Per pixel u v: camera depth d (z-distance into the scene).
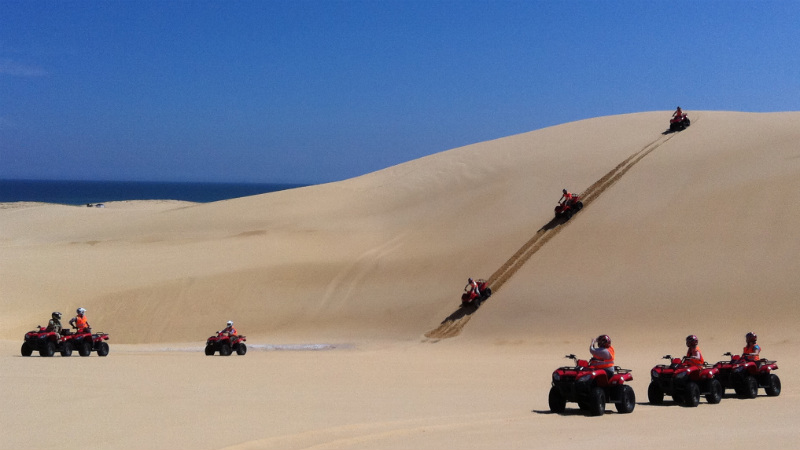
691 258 33.72
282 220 53.78
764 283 31.00
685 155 44.50
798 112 52.62
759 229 34.09
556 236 39.16
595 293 33.44
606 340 14.12
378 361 25.47
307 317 37.84
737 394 17.28
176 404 13.41
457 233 43.81
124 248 50.62
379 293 38.88
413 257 41.84
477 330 33.19
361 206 54.25
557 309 33.12
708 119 52.56
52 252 50.94
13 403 13.25
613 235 37.28
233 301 40.12
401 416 12.76
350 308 38.00
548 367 23.42
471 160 58.00
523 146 57.88
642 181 42.22
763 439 10.77
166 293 41.00
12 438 10.24
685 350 27.64
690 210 37.25
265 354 29.39
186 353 29.94
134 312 39.56
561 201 41.16
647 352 27.81
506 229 42.06
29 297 41.03
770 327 28.55
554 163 50.09
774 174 38.16
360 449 9.96
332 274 41.59
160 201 107.50
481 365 24.11
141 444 9.88
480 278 37.66
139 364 22.02
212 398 14.36
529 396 16.31
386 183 59.47
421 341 33.25
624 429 11.88
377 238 46.38
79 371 19.05
